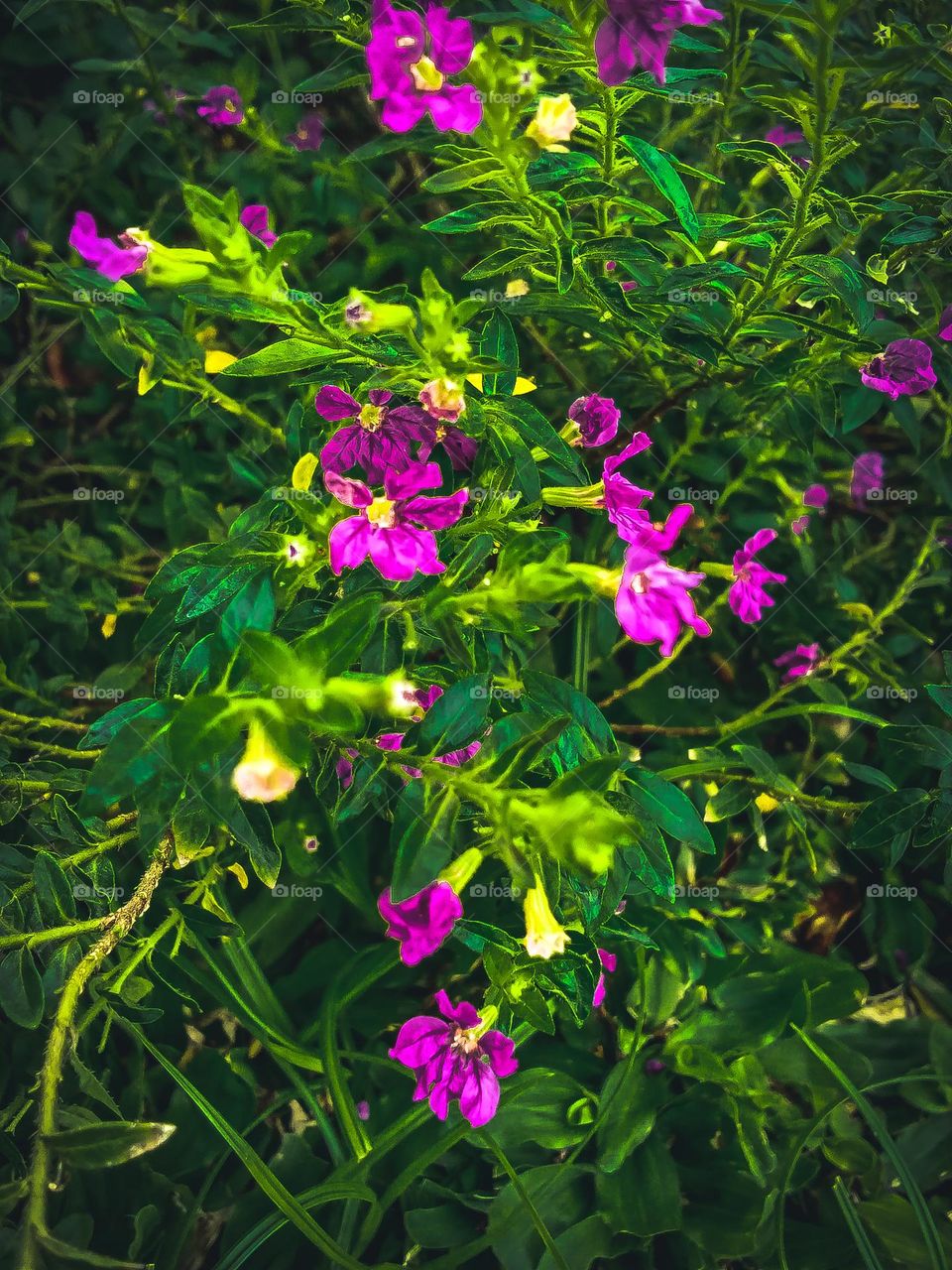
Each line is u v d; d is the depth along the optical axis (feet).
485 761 0.34
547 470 0.42
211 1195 0.51
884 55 0.33
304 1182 0.51
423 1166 0.46
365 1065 0.55
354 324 0.32
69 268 0.45
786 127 0.56
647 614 0.32
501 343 0.41
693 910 0.57
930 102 0.46
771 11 0.33
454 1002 0.57
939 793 0.47
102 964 0.48
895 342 0.45
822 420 0.49
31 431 0.63
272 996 0.53
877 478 0.62
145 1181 0.49
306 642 0.30
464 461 0.44
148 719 0.32
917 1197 0.44
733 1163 0.53
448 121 0.33
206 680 0.34
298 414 0.47
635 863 0.37
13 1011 0.38
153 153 0.64
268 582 0.33
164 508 0.62
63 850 0.48
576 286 0.45
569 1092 0.53
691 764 0.51
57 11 0.63
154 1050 0.43
